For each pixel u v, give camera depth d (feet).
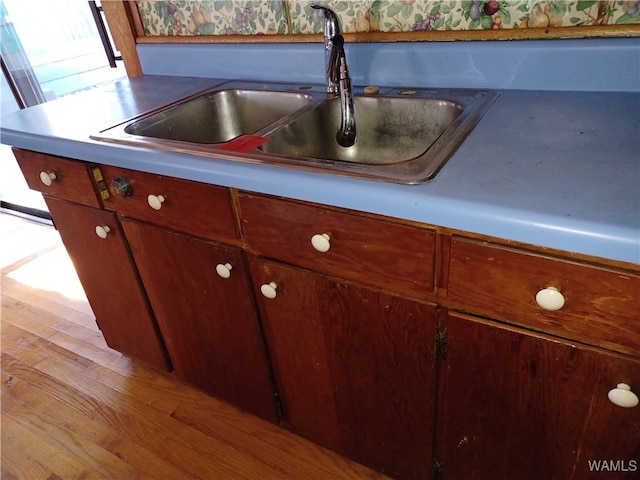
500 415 2.78
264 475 4.18
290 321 3.34
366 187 2.35
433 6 3.59
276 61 4.41
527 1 3.25
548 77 3.34
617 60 3.07
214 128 4.50
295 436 4.49
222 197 3.03
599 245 1.85
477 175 2.31
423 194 2.21
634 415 2.31
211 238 3.35
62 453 4.53
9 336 6.05
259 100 4.34
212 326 3.93
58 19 10.11
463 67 3.61
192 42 4.82
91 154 3.37
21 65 8.45
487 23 3.47
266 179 2.64
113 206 3.80
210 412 4.80
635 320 2.03
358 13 3.89
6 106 8.95
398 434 3.42
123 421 4.78
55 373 5.43
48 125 3.83
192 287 3.76
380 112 3.82
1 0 8.18
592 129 2.68
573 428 2.55
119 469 4.34
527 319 2.33
